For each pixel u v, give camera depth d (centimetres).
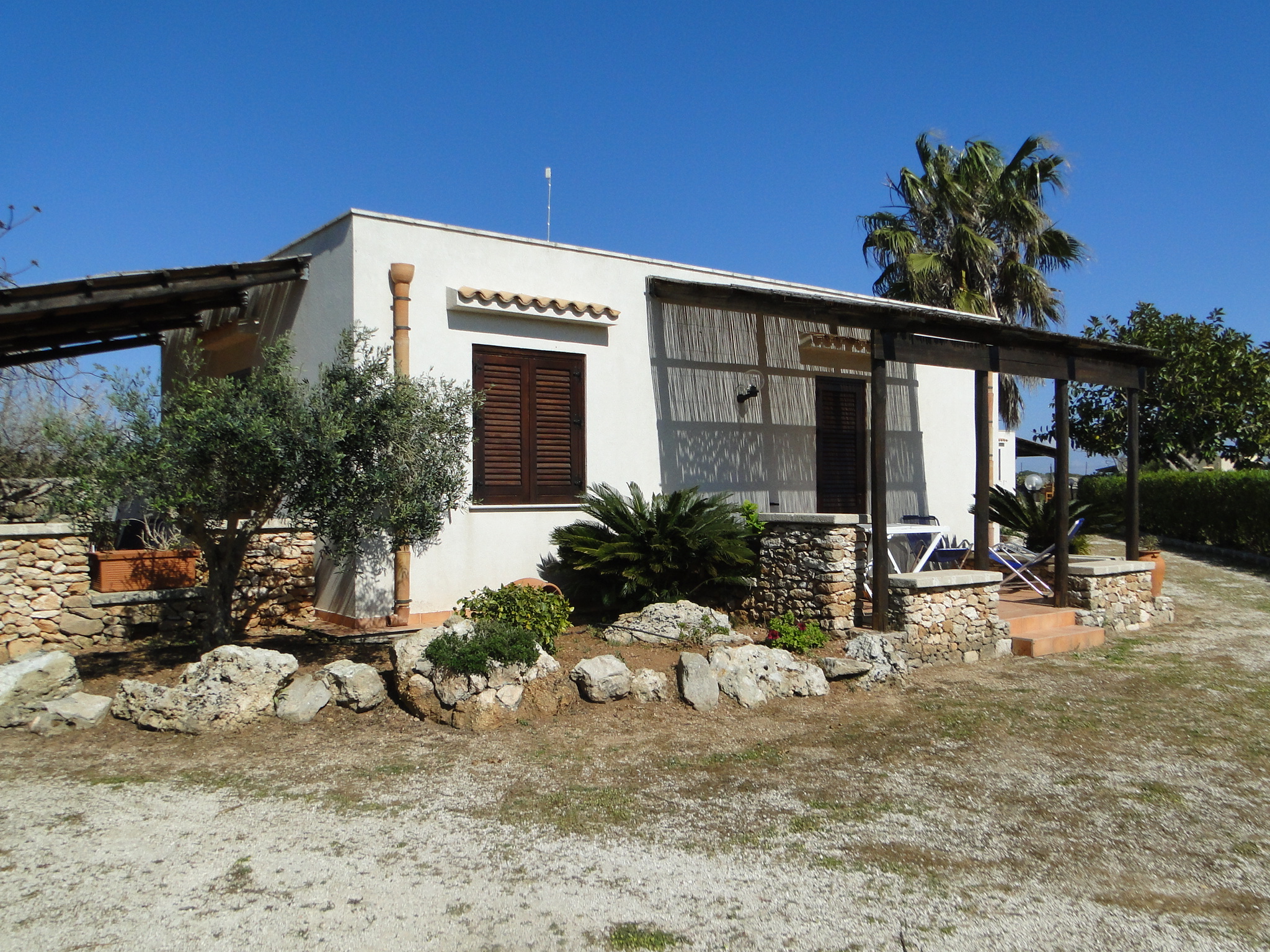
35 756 553
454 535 921
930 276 1953
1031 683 814
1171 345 2209
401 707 651
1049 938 361
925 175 2089
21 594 774
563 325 1011
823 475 1245
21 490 1060
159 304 909
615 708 670
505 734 612
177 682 665
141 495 624
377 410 691
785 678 733
